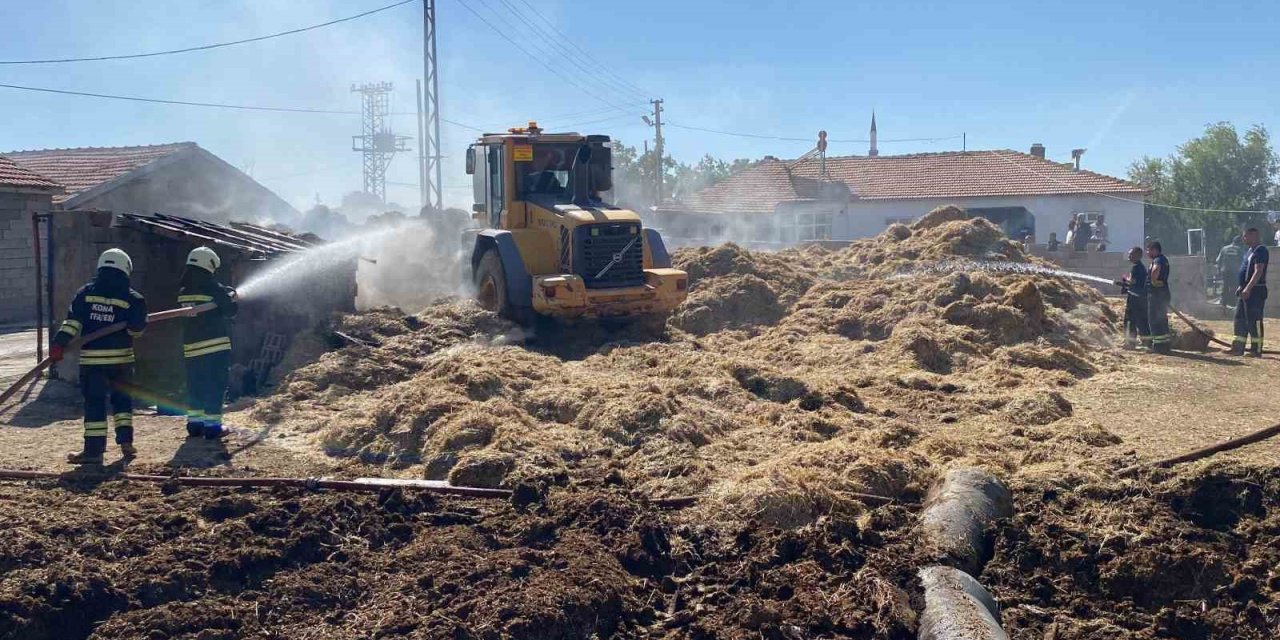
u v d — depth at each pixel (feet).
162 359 37.58
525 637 16.51
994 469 23.99
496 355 37.19
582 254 43.91
